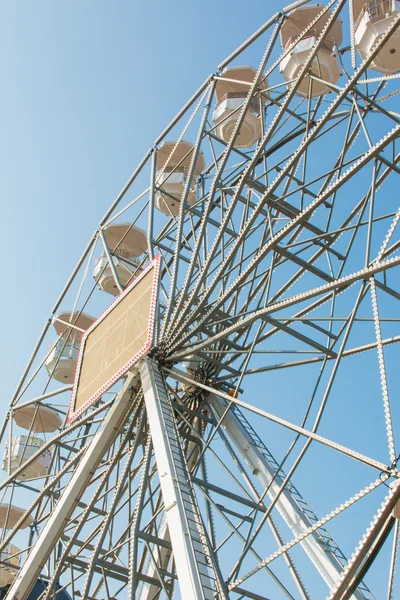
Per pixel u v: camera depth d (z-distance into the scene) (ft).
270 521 56.29
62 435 70.44
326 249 61.93
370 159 47.88
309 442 45.65
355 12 67.97
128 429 63.93
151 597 64.03
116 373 67.36
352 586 35.96
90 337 76.89
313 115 71.46
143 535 55.01
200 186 85.15
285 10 67.26
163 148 87.61
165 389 61.11
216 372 69.87
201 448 66.49
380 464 38.01
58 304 90.74
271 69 69.62
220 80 73.56
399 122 49.32
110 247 94.43
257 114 78.84
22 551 73.41
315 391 53.42
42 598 63.05
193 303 66.33
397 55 62.95
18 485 80.02
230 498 54.70
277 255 68.64
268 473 60.18
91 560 58.70
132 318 70.64
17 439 92.27
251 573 44.09
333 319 54.49
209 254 60.85
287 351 58.18
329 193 50.93
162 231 80.84
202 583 42.50
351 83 50.98
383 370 40.29
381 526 35.47
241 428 65.21
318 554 52.54
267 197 56.85
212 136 73.82
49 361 90.89
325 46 70.64
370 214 47.88
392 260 44.62
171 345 64.28
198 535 46.06
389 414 38.45
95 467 63.21
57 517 62.08
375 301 44.52
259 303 68.49
